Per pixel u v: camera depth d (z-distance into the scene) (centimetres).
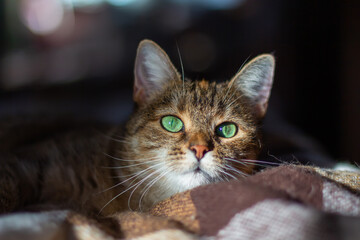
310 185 20
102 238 19
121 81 81
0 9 78
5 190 26
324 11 57
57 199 29
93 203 28
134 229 20
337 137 57
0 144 35
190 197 21
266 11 78
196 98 30
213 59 82
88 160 30
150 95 32
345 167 30
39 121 40
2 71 73
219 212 19
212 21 87
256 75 32
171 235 18
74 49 86
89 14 90
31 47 84
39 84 72
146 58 31
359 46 53
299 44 62
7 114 43
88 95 72
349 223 18
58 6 87
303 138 44
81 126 41
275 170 22
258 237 18
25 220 18
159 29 87
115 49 86
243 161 29
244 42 83
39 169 29
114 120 47
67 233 19
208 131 29
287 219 18
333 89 57
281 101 67
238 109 30
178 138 28
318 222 17
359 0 52
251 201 19
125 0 89
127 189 29
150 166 29
